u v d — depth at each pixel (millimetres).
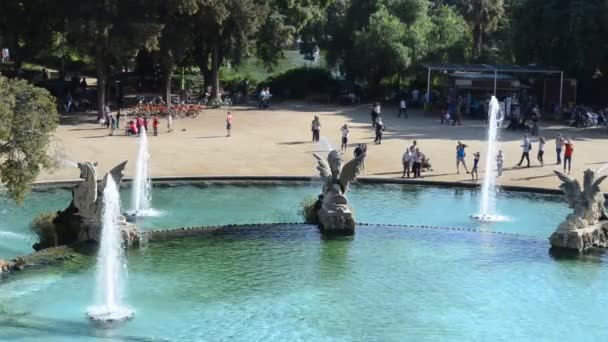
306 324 24047
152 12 66688
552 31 79062
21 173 29547
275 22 84750
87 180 31641
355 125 67875
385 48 87375
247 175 46312
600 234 32781
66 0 64312
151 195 42250
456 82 79562
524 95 81250
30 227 34000
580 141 61500
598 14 76000
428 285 27844
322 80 93250
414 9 93875
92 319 23891
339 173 35094
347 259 30672
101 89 66938
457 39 92750
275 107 81375
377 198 42750
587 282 28453
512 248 32625
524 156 50531
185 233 33906
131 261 29844
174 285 27219
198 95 88750
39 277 27609
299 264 29938
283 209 39625
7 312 24328
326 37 97312
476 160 46625
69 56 103500
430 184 45656
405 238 33875
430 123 70625
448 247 32594
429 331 23750
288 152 54312
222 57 83000
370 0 94812
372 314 25000
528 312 25516
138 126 60656
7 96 28484
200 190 43844
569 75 82375
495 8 100875
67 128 62812
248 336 23062
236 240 32969
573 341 23297
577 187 32875
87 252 30406
